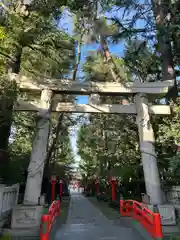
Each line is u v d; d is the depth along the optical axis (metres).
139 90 9.34
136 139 13.17
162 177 9.62
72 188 61.00
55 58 11.55
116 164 15.98
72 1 9.40
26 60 10.76
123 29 8.74
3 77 6.34
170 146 9.75
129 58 10.55
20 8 8.61
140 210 7.27
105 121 16.80
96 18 10.07
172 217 7.38
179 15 7.82
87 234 6.91
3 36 7.20
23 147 13.41
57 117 17.78
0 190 5.91
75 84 9.27
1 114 6.23
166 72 10.63
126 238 6.48
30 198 7.62
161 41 8.81
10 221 6.95
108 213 11.64
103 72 14.63
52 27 8.82
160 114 9.27
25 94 10.37
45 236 5.20
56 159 23.38
